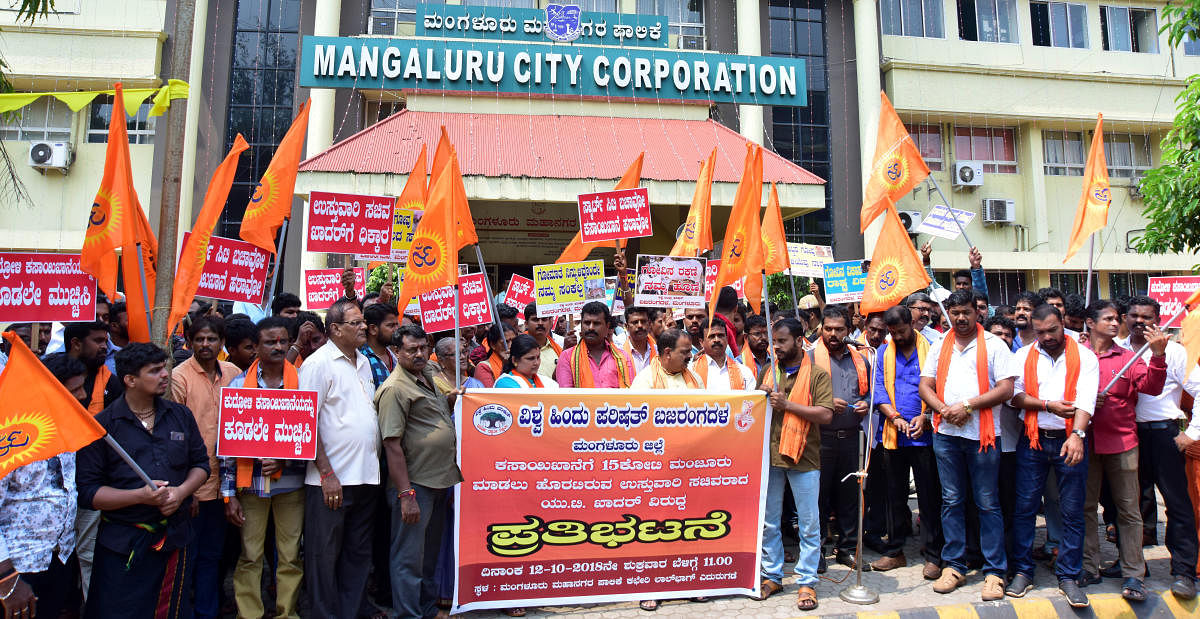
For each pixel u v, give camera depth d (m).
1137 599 5.08
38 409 3.40
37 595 3.91
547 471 5.00
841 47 19.73
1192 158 9.31
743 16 18.67
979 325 5.37
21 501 3.54
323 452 4.45
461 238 5.97
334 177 13.50
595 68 16.94
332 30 17.17
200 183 16.89
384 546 5.31
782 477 5.34
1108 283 20.62
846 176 19.30
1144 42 21.39
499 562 4.91
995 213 19.95
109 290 4.68
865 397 5.94
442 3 18.36
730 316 6.75
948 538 5.36
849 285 8.39
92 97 4.89
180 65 4.94
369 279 12.73
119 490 3.73
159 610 3.92
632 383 5.76
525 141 15.72
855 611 4.95
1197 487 5.12
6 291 4.42
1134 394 5.30
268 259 5.68
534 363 5.24
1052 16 21.03
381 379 5.21
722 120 18.53
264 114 17.34
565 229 18.06
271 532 5.17
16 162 16.52
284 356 4.64
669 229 17.83
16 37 16.34
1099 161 7.30
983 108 19.94
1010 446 5.45
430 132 15.48
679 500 5.14
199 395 4.69
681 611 4.98
